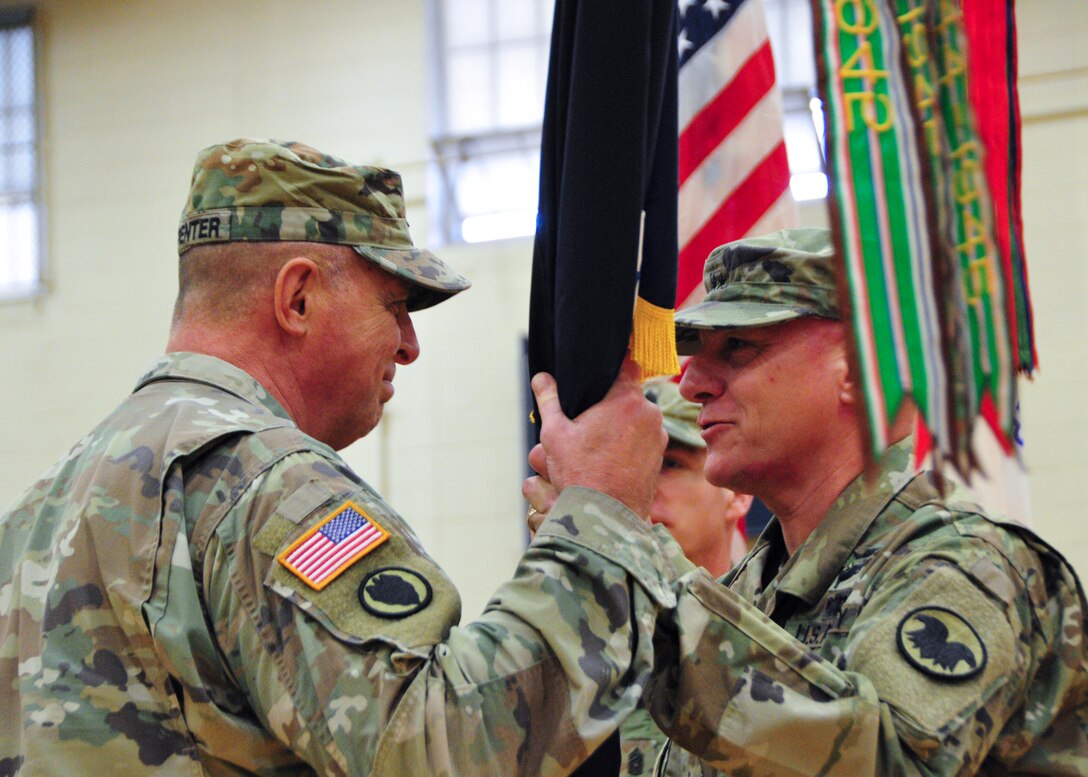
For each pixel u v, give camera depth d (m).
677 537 3.29
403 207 2.26
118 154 8.75
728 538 3.45
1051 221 7.19
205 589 1.82
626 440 1.92
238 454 1.89
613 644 1.79
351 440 2.22
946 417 1.94
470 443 7.85
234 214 2.12
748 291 2.37
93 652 1.80
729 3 3.63
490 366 7.93
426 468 7.86
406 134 8.40
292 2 8.70
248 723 1.80
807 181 7.31
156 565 1.82
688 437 3.27
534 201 8.21
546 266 2.06
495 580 7.65
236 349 2.09
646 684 2.00
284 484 1.85
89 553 1.85
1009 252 2.16
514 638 1.77
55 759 1.74
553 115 2.10
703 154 3.56
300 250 2.12
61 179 8.78
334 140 8.47
